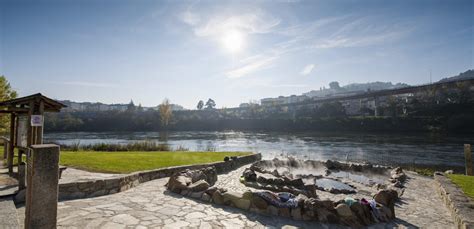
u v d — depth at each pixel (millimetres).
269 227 5172
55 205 3771
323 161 15547
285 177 10055
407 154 26953
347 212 5777
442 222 6270
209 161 13469
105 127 71562
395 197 8203
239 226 5098
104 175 8219
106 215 5156
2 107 6918
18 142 7148
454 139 40562
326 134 55594
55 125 65125
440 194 8789
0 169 8195
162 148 23203
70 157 12188
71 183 6250
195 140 45875
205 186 7047
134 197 6641
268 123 74688
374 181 11461
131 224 4766
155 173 9234
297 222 5562
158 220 5078
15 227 3979
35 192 3564
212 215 5586
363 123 60375
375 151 29469
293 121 70688
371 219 6023
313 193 8633
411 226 5965
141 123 74125
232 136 55281
